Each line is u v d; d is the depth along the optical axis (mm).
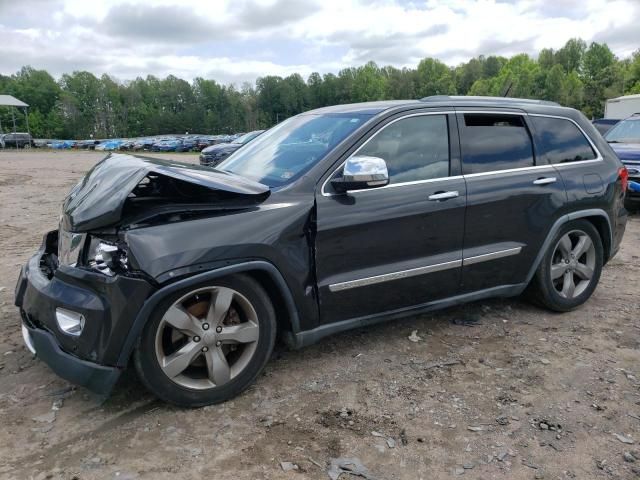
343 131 3771
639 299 5141
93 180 3365
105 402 3283
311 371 3682
